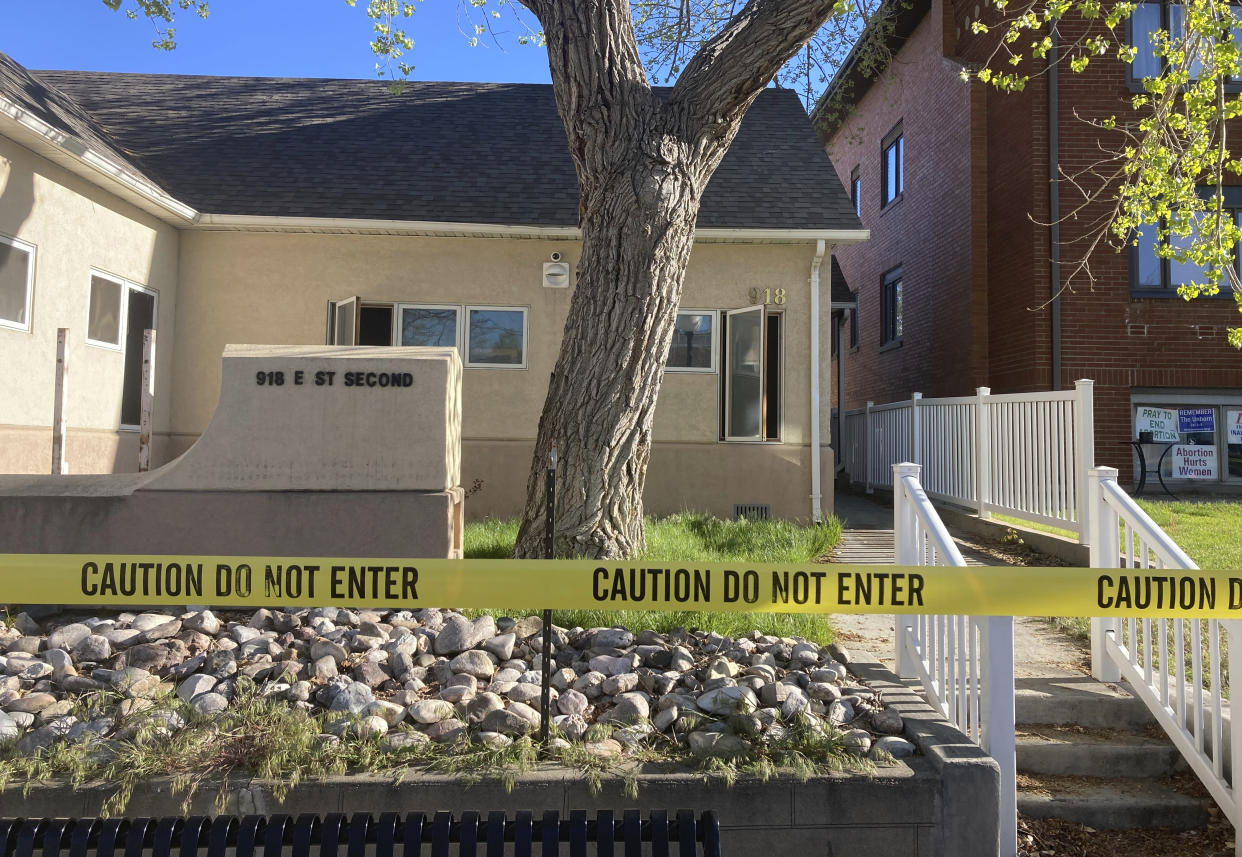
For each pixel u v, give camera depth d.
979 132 13.84
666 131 6.01
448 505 5.63
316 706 4.06
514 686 4.20
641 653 4.73
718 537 8.20
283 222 10.36
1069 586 3.20
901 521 5.00
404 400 5.67
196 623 4.93
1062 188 12.25
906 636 4.79
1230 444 12.21
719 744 3.67
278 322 10.84
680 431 11.02
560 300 11.05
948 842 3.47
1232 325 12.10
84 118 10.97
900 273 17.00
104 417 9.30
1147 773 4.42
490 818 2.66
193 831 2.63
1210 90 7.01
